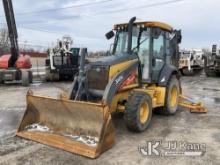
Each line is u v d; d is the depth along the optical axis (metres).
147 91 6.28
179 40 7.98
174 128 6.43
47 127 5.64
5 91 12.30
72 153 4.87
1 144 5.32
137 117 5.69
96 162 4.55
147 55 6.62
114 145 5.27
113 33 7.18
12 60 14.70
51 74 16.80
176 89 7.72
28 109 5.84
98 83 5.79
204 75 22.95
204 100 10.11
